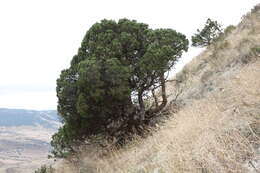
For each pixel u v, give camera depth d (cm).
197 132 602
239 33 1644
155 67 1202
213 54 1545
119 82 1172
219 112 614
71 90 1242
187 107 1044
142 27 1420
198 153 475
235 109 558
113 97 1186
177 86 1708
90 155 1268
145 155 834
